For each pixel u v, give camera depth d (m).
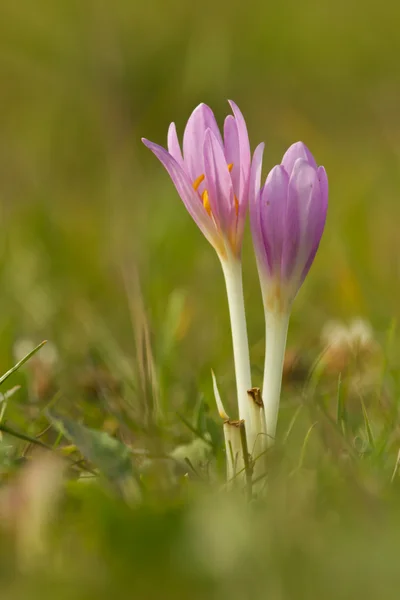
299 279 1.04
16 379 1.18
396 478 1.04
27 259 1.51
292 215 1.03
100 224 1.71
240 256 1.04
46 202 1.71
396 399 1.15
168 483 1.04
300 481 1.04
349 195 1.81
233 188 1.04
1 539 1.00
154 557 0.98
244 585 0.97
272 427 1.04
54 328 1.30
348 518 1.00
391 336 1.18
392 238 1.63
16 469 1.05
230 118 1.04
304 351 1.22
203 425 1.10
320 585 0.96
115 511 0.99
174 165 1.03
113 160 1.81
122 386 1.19
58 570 0.98
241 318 1.04
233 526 0.98
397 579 0.96
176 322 1.24
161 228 1.59
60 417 1.03
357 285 1.30
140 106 2.11
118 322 1.32
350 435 1.10
